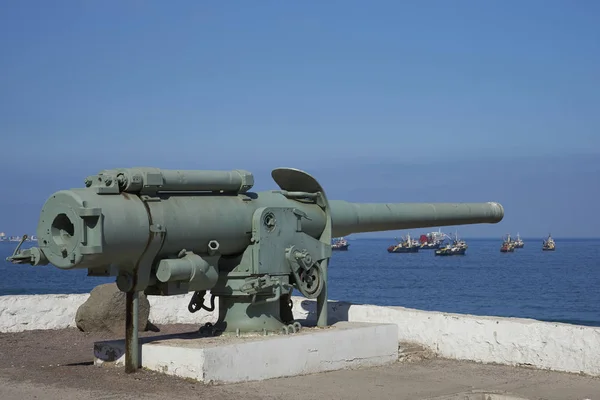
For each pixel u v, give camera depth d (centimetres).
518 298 5697
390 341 1291
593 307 4903
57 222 1024
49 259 1023
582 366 1190
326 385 1102
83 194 1018
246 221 1186
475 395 1074
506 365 1265
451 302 5444
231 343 1102
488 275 9031
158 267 1092
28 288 5853
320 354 1193
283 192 1292
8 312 1570
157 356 1095
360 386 1104
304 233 1259
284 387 1077
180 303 1688
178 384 1040
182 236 1102
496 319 1293
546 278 8331
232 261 1209
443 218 1535
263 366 1118
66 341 1461
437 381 1150
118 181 1061
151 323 1605
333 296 6066
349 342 1234
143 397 977
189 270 1102
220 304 1230
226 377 1075
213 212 1143
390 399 1032
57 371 1123
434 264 12450
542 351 1232
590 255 16950
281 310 1291
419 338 1371
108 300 1533
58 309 1616
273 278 1194
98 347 1174
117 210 1029
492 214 1625
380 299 5744
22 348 1384
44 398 970
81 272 9631
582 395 1063
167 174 1097
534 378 1171
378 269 10850
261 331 1200
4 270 10144
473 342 1305
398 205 1478
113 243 1020
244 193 1216
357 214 1394
